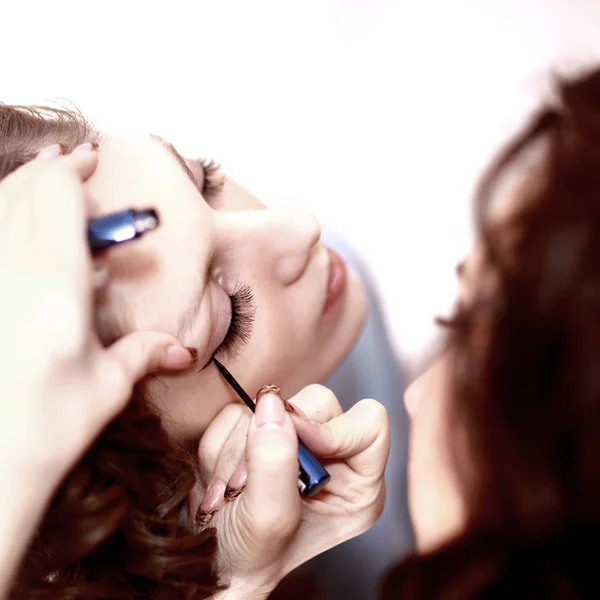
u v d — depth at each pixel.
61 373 0.58
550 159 0.51
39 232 0.61
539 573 0.52
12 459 0.57
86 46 1.48
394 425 1.26
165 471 0.78
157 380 0.82
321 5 1.56
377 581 1.15
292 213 0.96
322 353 1.11
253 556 0.78
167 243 0.80
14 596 0.71
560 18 1.57
